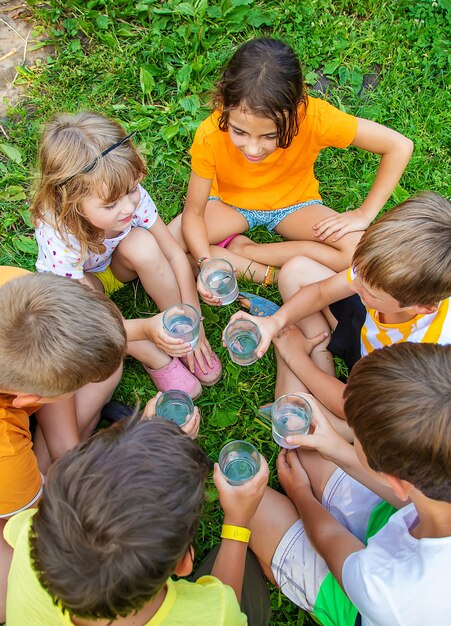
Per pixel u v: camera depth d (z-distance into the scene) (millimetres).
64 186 2135
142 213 2537
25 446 1925
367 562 1657
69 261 2348
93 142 2109
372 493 2148
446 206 1930
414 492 1506
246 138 2352
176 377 2568
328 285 2447
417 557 1544
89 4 3451
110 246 2494
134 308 2848
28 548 1479
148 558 1194
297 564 2047
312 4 3541
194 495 1299
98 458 1259
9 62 3402
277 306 2803
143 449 1275
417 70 3404
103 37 3404
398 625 1532
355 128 2566
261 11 3518
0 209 3004
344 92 3363
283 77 2203
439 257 1834
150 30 3457
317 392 2436
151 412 2230
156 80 3369
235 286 2582
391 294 1925
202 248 2705
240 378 2703
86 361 1702
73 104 3264
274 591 2254
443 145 3242
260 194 2818
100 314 1746
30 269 2891
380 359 1529
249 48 2248
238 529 1913
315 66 3404
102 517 1182
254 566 2100
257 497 1934
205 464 1431
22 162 3113
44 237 2322
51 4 3457
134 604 1237
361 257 1950
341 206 3070
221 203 2895
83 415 2363
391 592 1541
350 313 2426
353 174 3152
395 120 3295
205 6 3428
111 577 1181
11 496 1907
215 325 2818
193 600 1474
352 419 1550
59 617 1406
